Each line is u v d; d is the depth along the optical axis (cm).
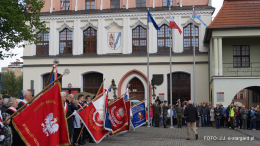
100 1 2995
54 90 687
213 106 2200
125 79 2912
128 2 2952
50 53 3011
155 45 2881
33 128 666
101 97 1221
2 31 1758
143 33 2927
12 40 1791
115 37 2947
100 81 2975
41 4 1955
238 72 2628
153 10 2888
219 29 2381
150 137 1500
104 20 2964
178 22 2866
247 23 2361
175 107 2166
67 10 3031
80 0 3033
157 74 2848
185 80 2856
